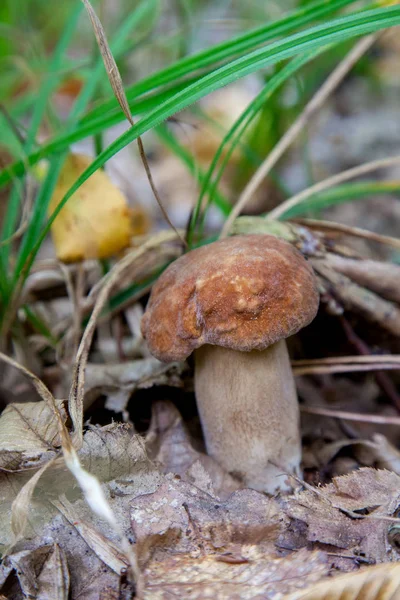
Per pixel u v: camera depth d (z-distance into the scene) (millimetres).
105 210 378
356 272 380
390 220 511
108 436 330
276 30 345
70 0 682
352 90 706
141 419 366
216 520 316
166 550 309
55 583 301
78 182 334
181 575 301
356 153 612
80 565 307
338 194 420
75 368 331
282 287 322
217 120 652
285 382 340
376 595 289
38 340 399
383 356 382
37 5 680
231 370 334
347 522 314
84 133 354
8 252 390
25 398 385
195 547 310
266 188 516
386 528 311
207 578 300
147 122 319
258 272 321
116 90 318
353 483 324
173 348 328
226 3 665
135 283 402
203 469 337
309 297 326
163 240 380
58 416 312
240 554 307
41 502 317
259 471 340
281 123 464
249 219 382
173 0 610
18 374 388
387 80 695
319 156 609
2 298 378
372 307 383
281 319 320
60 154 368
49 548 307
